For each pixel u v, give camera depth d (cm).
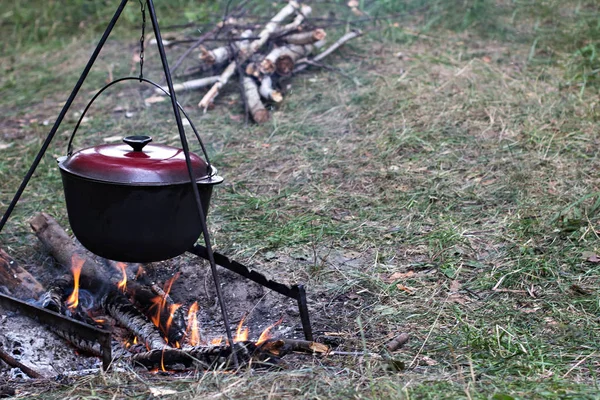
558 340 298
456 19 723
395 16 706
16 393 262
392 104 562
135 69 683
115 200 264
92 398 252
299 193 461
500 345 295
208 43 684
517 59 636
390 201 442
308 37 611
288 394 249
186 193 271
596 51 636
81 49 754
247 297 362
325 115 562
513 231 397
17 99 652
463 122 531
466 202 434
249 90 574
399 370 274
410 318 325
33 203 459
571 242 380
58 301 328
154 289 333
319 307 343
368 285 357
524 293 341
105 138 556
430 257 379
